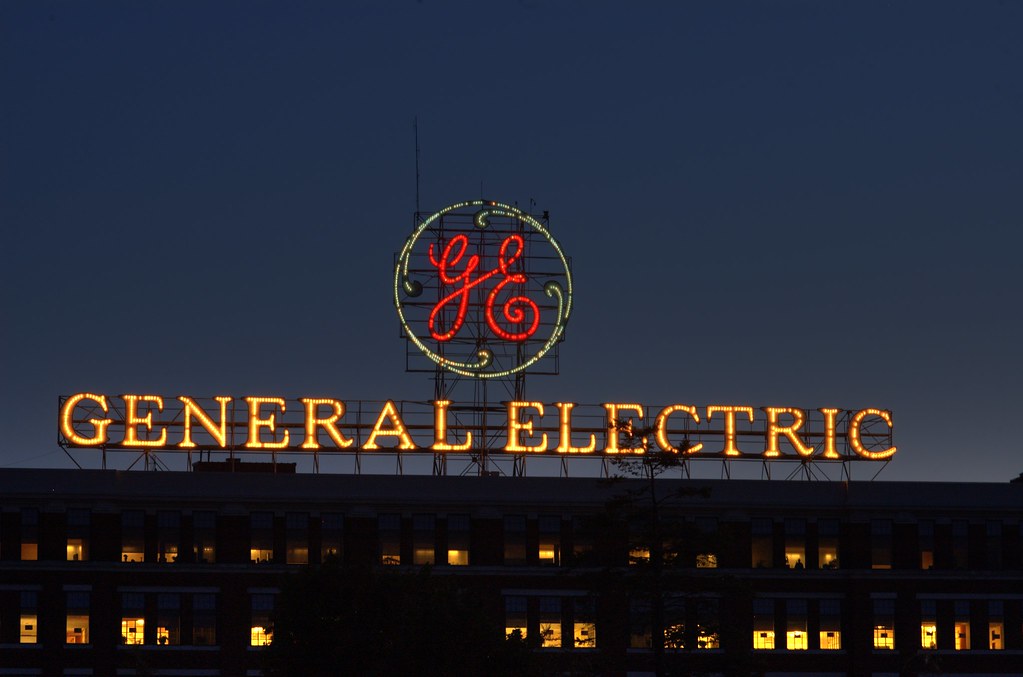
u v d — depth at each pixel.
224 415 171.00
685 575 144.38
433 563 167.25
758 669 144.88
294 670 130.12
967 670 171.38
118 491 164.25
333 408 172.75
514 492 169.50
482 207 181.62
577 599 162.38
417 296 179.00
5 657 160.50
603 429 174.62
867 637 170.62
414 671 125.88
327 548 166.50
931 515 174.62
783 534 172.62
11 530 163.00
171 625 162.75
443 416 174.00
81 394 169.75
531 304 180.00
